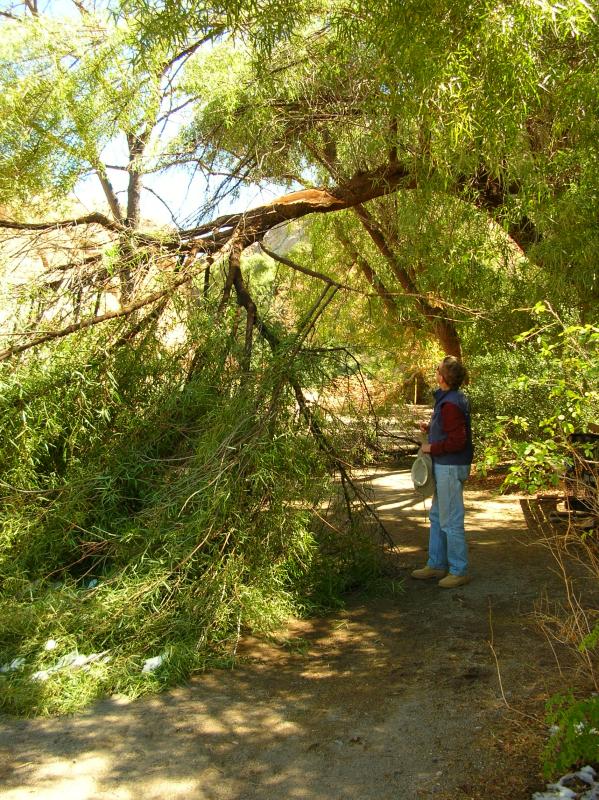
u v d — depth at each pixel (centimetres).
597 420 457
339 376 553
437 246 675
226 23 532
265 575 465
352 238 1017
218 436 477
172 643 415
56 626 416
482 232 679
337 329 975
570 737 285
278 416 494
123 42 684
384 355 963
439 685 385
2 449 513
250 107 723
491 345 877
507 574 560
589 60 507
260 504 466
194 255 577
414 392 1044
